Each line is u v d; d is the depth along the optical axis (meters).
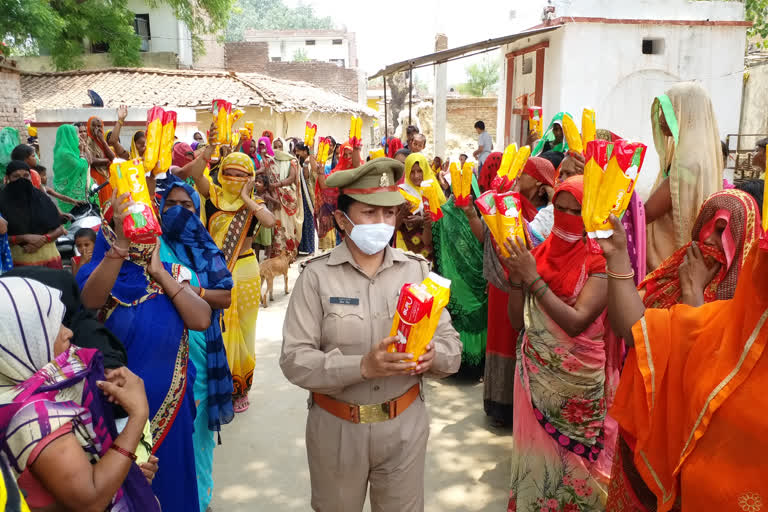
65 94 16.67
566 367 2.82
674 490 1.79
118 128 5.27
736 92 10.15
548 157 4.10
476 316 5.20
